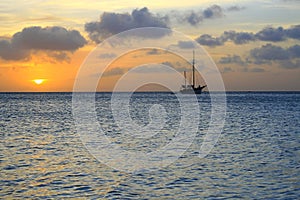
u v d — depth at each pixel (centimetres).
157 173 2691
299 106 12331
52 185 2367
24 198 2105
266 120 7238
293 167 2902
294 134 5100
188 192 2217
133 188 2300
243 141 4419
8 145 4066
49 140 4491
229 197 2123
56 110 10631
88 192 2217
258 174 2659
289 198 2102
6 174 2659
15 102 16912
